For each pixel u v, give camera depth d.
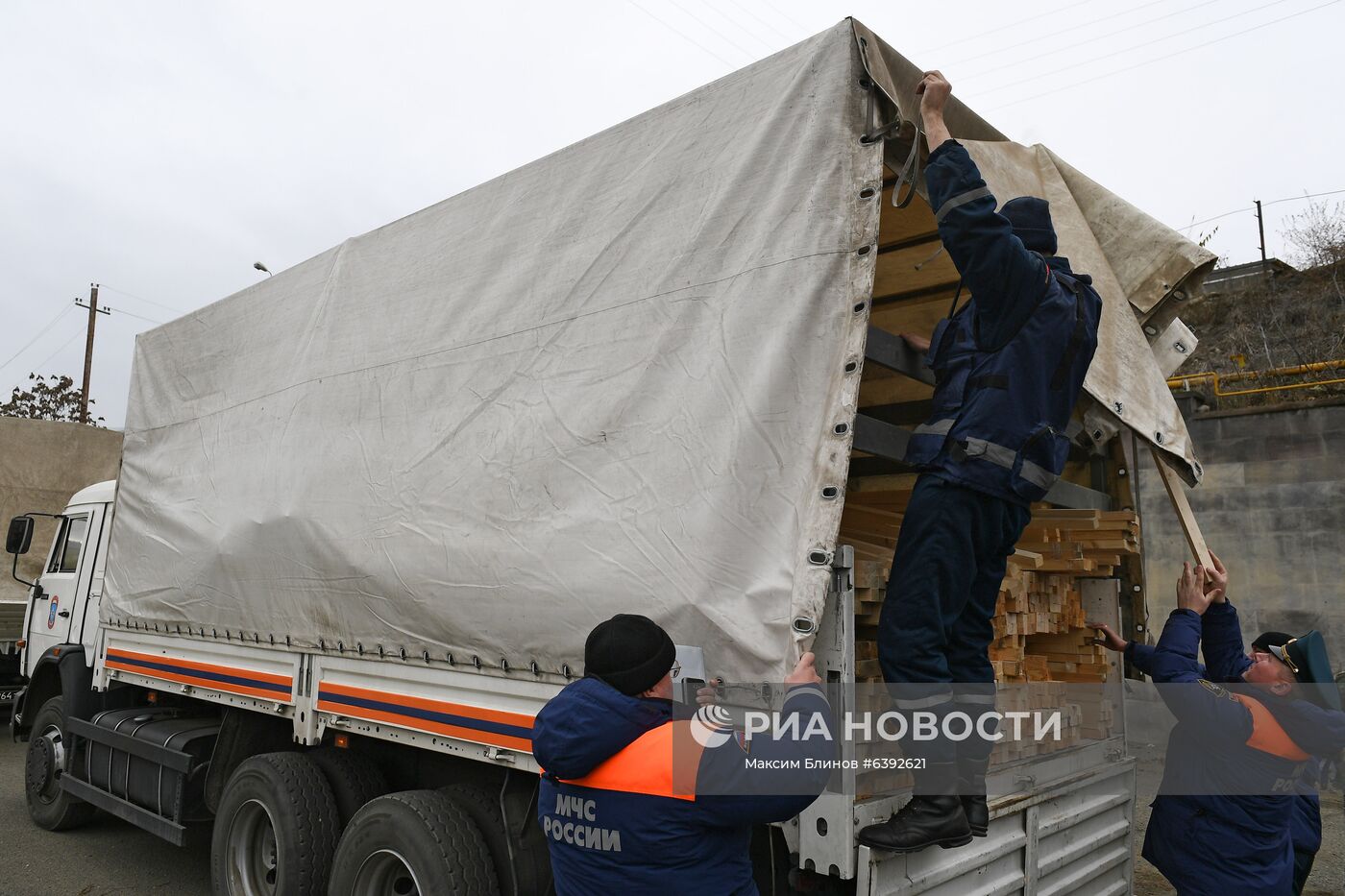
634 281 2.84
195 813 4.40
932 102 2.37
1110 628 3.73
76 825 5.95
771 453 2.36
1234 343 14.88
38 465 9.78
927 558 2.24
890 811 2.38
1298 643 3.11
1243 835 3.18
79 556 6.13
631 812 2.03
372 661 3.42
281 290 4.48
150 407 5.30
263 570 4.00
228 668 4.23
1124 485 3.88
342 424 3.78
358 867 3.20
